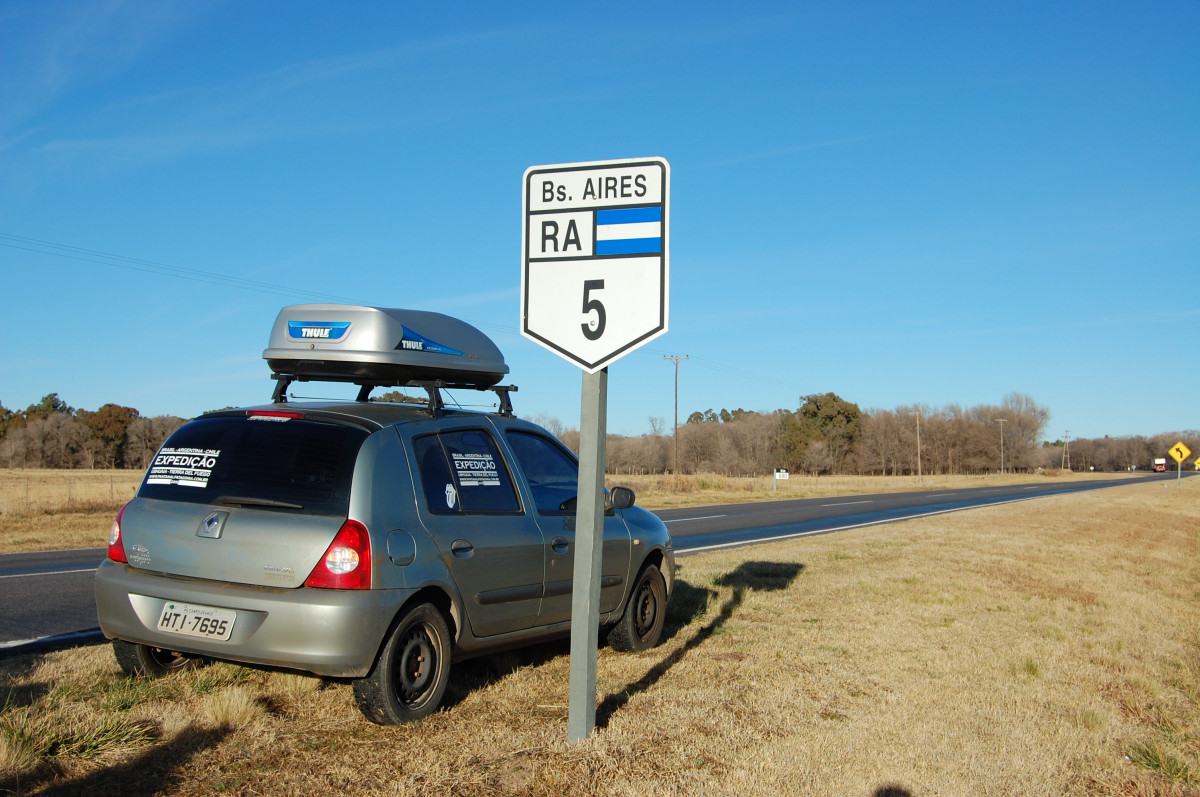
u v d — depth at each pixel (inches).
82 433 2938.0
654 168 168.1
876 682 227.1
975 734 190.1
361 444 178.5
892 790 154.6
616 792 146.2
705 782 152.0
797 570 439.2
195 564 174.2
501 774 150.9
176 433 194.4
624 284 167.6
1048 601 380.8
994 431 5319.9
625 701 199.8
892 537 661.3
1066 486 2847.0
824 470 4237.2
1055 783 165.3
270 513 172.2
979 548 589.0
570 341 169.2
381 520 173.2
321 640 161.9
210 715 170.6
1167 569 607.8
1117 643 300.8
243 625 166.1
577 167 171.3
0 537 658.2
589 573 168.4
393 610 169.6
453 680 212.1
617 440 3757.4
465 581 189.8
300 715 178.5
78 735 153.6
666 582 273.4
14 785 135.7
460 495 197.9
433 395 202.7
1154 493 1940.2
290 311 199.8
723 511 1130.7
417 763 153.9
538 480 229.1
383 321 194.5
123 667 196.5
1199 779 173.9
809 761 165.3
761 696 208.4
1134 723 212.2
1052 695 227.3
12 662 213.0
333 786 143.1
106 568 185.2
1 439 3144.7
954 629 301.6
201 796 137.3
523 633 211.3
